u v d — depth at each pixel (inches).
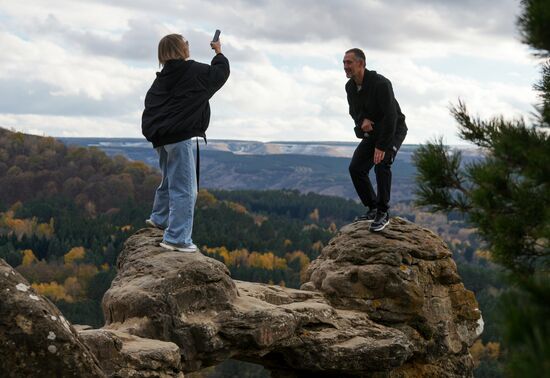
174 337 361.7
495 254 267.1
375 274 470.9
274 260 6437.0
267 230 7628.0
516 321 169.5
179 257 380.5
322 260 509.4
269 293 441.7
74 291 5255.9
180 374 336.8
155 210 414.0
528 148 267.4
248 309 386.3
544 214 262.8
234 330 376.2
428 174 292.4
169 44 370.0
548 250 265.3
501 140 273.1
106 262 6176.2
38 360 251.4
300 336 414.3
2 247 6043.3
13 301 252.8
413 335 471.2
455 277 495.2
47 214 7834.6
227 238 6692.9
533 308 176.4
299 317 410.0
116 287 381.4
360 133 462.9
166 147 374.3
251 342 378.9
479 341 3496.6
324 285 482.0
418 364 477.1
